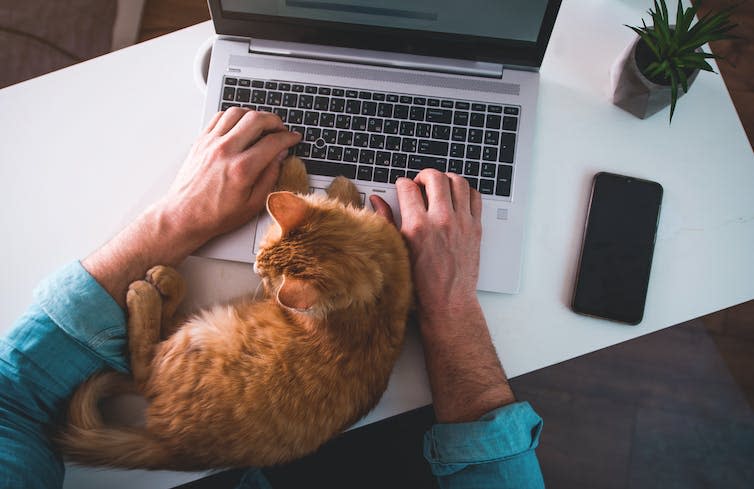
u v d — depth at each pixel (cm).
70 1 144
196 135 91
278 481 138
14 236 87
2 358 74
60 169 89
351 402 83
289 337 84
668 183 90
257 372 82
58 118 91
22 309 85
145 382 82
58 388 76
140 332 80
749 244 89
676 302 87
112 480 80
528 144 88
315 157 89
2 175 88
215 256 86
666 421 143
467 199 86
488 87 89
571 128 92
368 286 81
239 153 84
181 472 81
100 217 88
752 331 144
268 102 89
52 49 145
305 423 82
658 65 81
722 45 131
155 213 83
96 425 77
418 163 88
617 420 143
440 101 88
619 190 89
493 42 84
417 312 86
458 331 83
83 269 78
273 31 87
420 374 85
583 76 94
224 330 84
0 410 71
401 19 83
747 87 132
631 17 96
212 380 81
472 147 88
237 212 85
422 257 85
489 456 75
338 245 81
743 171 91
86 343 76
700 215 90
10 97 91
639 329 86
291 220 80
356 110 89
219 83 89
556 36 95
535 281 87
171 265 84
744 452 142
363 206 89
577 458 143
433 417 138
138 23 135
